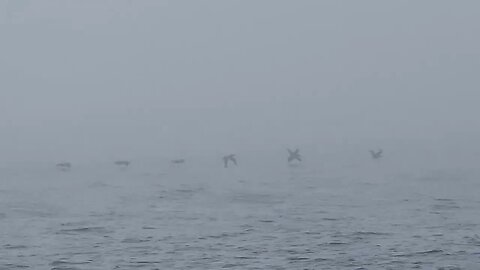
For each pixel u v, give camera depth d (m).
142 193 111.31
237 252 64.38
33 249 66.75
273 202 98.25
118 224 80.25
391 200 98.88
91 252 65.12
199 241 69.50
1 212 90.44
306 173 145.62
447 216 83.56
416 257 62.00
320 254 63.31
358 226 76.94
